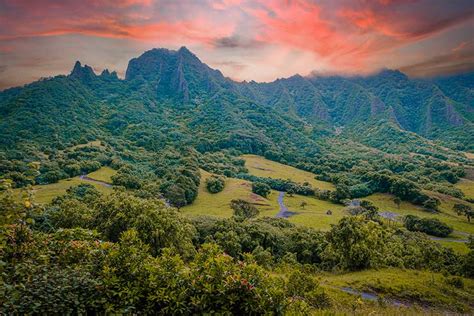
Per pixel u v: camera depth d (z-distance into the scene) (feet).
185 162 507.71
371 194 446.19
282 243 211.20
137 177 405.18
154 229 119.14
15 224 27.37
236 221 239.91
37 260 27.78
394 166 649.61
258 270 29.07
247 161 635.66
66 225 145.69
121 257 27.84
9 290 22.22
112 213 134.10
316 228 279.90
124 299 25.35
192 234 172.04
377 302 95.61
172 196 339.57
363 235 151.84
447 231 305.12
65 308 23.15
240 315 26.94
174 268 28.37
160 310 25.86
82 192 318.04
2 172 353.92
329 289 105.50
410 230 316.81
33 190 26.30
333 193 423.23
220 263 28.14
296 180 517.14
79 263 28.84
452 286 130.62
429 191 451.12
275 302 27.17
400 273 143.13
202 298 26.12
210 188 410.11
